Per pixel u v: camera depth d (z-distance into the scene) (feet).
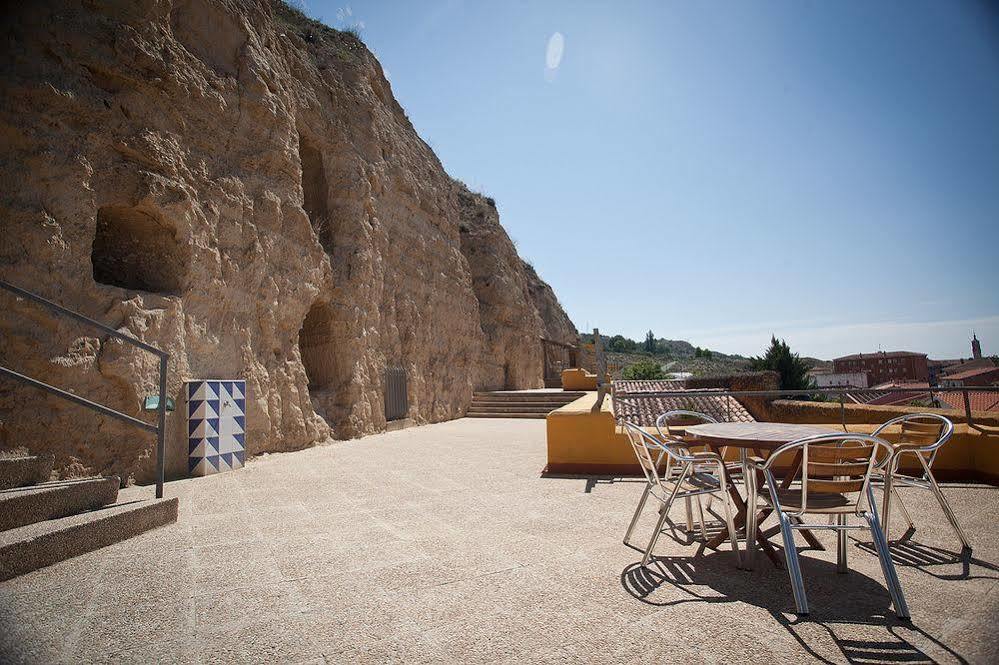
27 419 18.15
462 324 67.46
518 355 85.92
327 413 38.86
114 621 9.22
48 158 20.08
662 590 10.33
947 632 8.48
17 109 19.76
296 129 37.99
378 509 17.22
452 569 11.58
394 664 7.73
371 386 43.55
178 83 26.30
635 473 22.33
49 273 19.47
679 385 54.29
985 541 12.91
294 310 33.94
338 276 41.55
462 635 8.58
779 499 11.19
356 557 12.46
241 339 28.91
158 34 25.67
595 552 12.64
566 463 23.15
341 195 43.62
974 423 20.44
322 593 10.38
